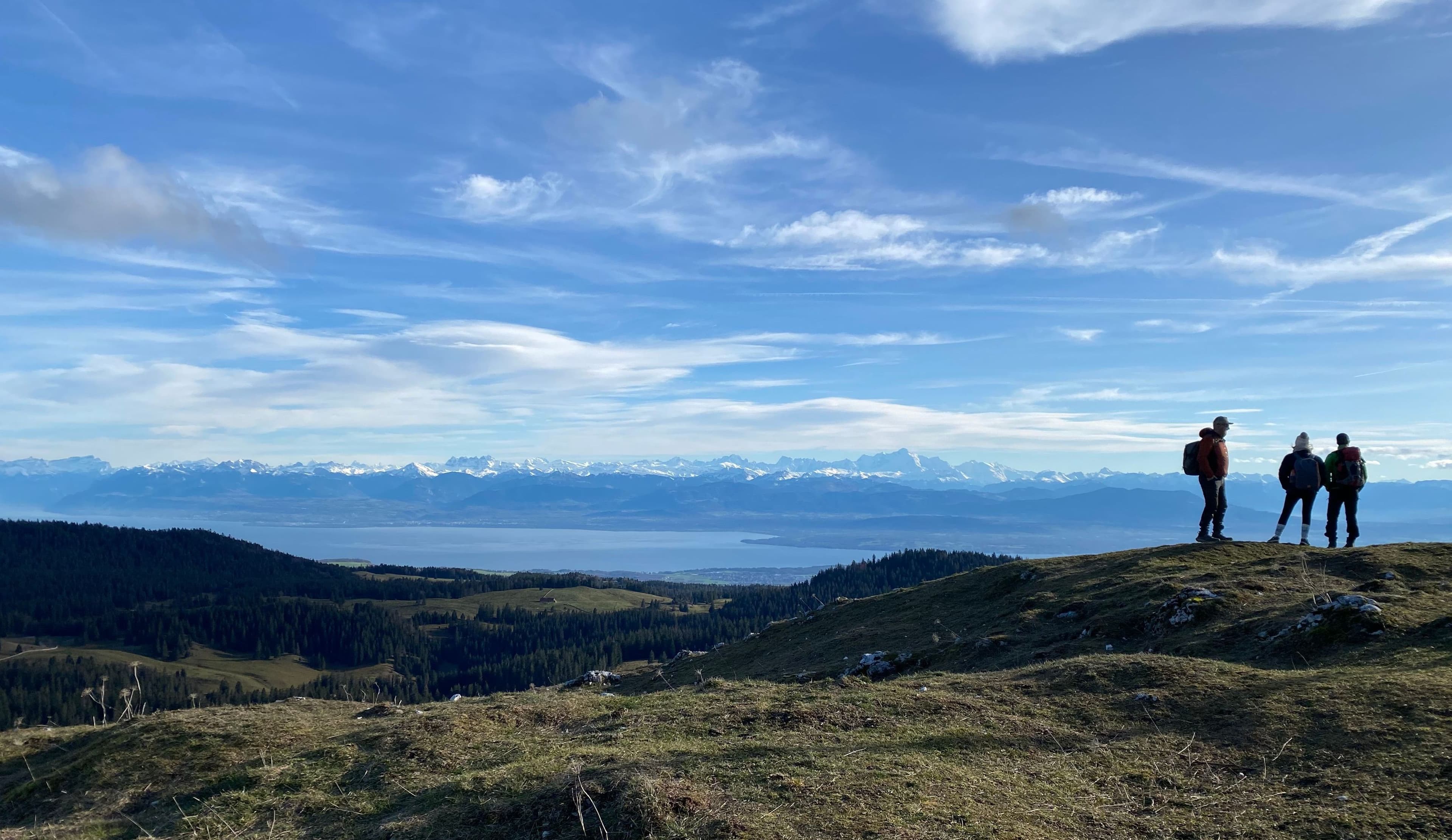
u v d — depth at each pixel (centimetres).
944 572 16925
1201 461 2861
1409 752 1058
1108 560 2909
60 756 1812
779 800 991
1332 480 2619
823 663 2755
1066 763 1160
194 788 1383
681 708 1565
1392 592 1967
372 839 1062
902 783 1047
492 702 1816
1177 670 1520
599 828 934
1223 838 900
